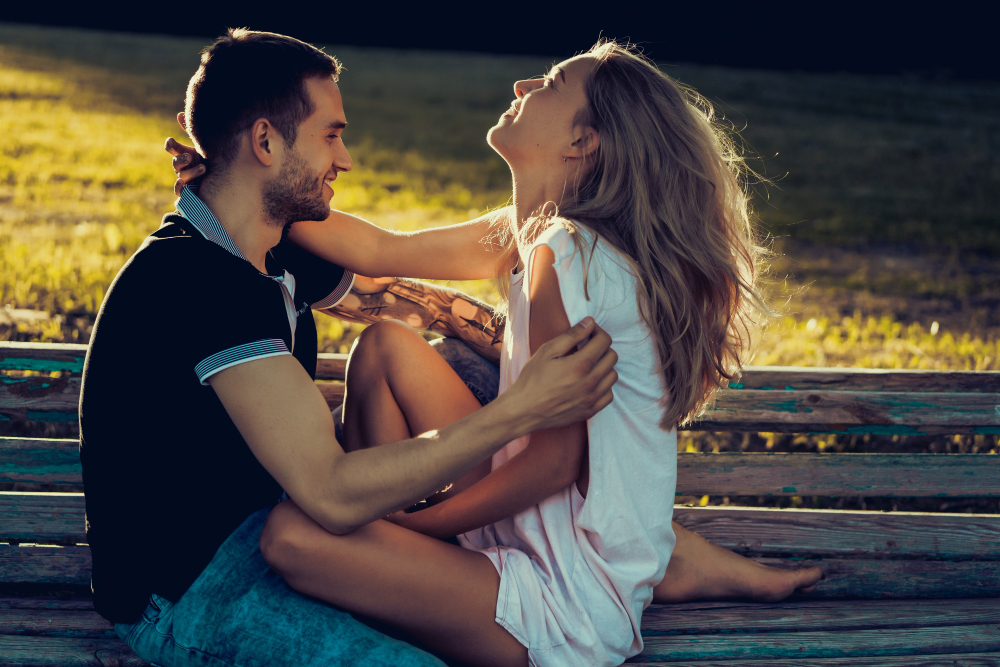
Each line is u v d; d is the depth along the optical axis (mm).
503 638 1905
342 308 2535
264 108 1877
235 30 1960
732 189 2098
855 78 27234
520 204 2143
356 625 1834
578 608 1923
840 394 2473
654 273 1923
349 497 1746
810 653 2137
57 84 14766
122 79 16312
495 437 1761
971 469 2467
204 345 1760
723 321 2053
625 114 1959
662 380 1998
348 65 22734
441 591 1863
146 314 1786
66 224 6625
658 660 2098
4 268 4883
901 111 20531
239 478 1891
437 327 2617
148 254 1829
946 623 2277
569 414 1796
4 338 3873
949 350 4957
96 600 1914
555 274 1875
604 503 1915
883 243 9125
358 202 8539
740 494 2480
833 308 6387
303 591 1852
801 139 15859
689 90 2289
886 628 2248
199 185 1965
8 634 2096
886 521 2459
